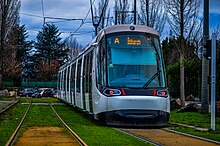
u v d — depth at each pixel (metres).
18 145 13.88
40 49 109.25
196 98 45.56
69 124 21.33
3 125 20.66
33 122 22.56
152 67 20.45
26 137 15.96
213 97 18.16
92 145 13.71
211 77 18.23
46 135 16.64
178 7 30.28
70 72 37.56
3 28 60.97
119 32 20.80
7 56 68.12
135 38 20.75
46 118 25.55
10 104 42.84
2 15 60.69
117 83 19.95
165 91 20.23
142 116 19.59
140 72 20.27
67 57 108.38
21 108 37.28
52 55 108.88
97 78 21.03
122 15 41.28
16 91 81.00
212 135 16.77
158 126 20.16
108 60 20.38
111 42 20.64
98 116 20.84
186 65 45.75
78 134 16.70
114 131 17.91
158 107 19.78
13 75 91.69
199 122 22.47
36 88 92.44
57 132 17.70
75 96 32.22
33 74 109.62
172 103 33.00
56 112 31.55
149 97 19.69
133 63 20.34
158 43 21.02
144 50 20.67
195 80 46.06
